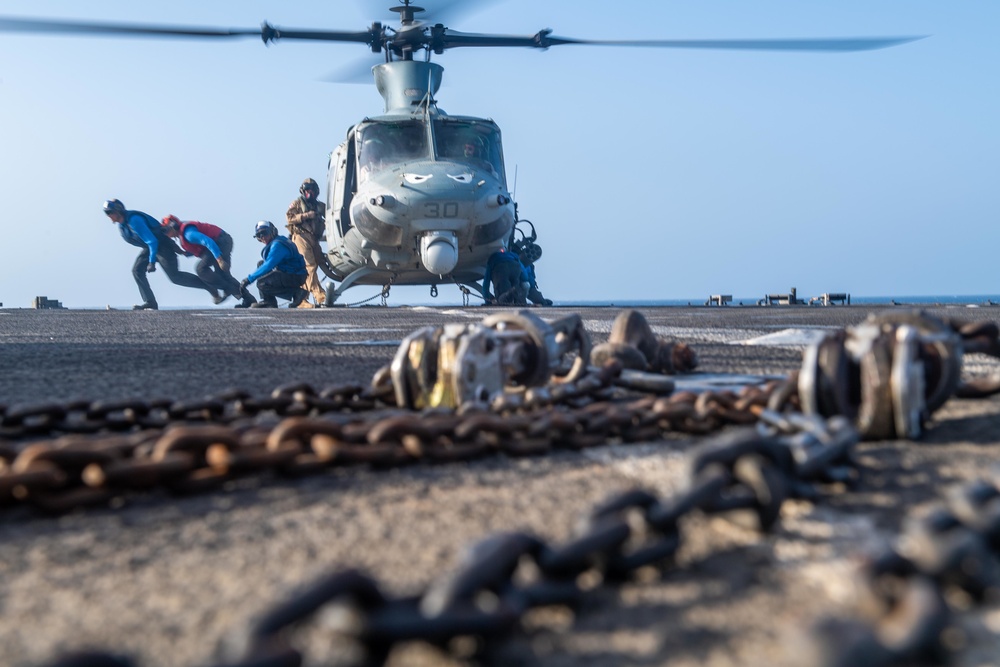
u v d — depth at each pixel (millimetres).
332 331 9406
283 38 23516
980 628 1213
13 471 1835
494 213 22000
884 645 933
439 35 24359
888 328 2471
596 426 2525
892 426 2396
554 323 3516
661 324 9961
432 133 22672
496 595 1171
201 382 4480
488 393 3080
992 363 4793
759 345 6680
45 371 5074
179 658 1216
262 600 1417
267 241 25766
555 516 1842
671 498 1432
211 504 1975
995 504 1342
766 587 1397
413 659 1156
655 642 1212
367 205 21703
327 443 2176
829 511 1791
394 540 1705
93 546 1706
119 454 2043
